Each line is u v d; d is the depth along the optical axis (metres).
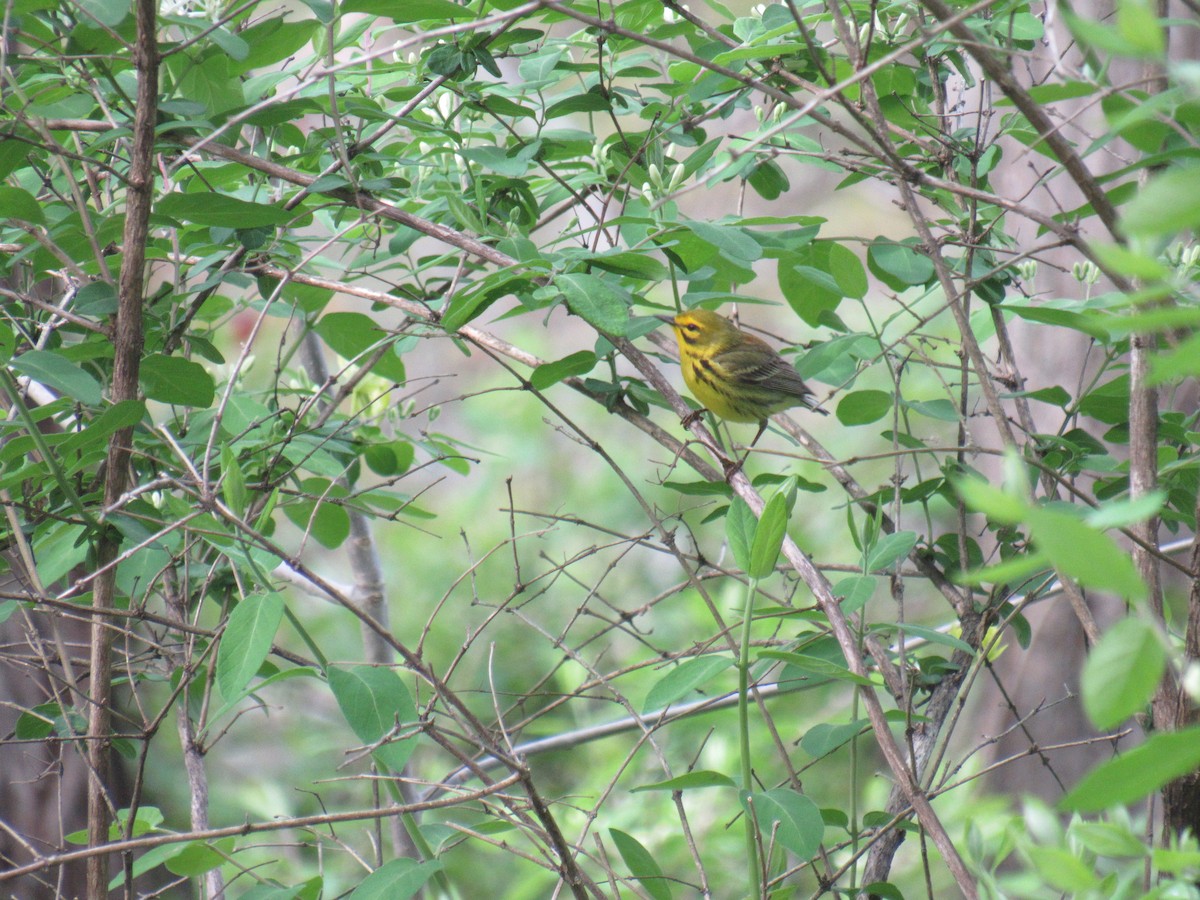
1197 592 5.68
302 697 16.56
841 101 6.11
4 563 8.60
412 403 10.41
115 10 6.51
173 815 13.21
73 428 8.66
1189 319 2.44
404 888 5.82
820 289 9.21
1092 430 12.25
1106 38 2.66
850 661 6.19
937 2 5.04
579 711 14.05
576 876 5.84
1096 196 5.22
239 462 9.05
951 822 8.05
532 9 5.51
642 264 7.62
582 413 23.22
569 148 9.75
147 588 7.53
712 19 24.03
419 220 7.85
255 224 7.38
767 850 7.14
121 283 6.94
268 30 7.70
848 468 20.88
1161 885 3.95
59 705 8.11
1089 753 12.61
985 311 9.20
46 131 6.91
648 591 17.48
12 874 5.17
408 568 18.33
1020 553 8.44
